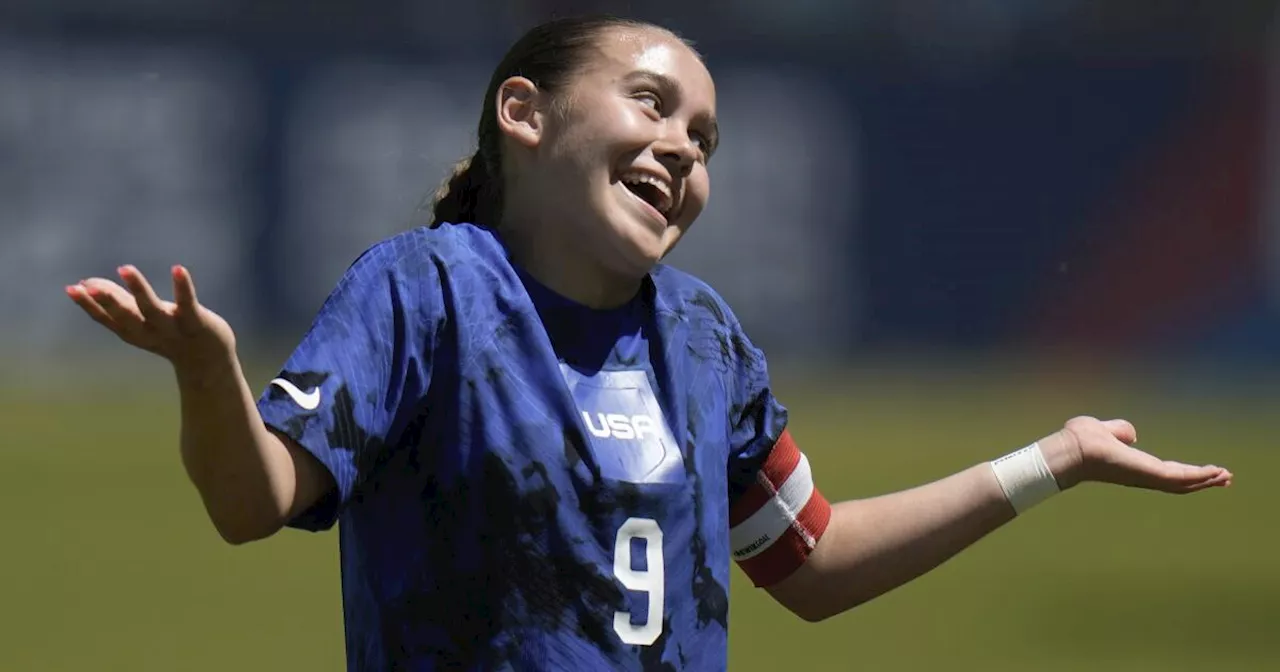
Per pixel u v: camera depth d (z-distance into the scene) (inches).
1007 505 446.3
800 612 455.8
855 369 3821.4
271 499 344.5
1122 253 4037.9
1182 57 4060.0
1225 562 1740.9
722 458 406.6
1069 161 4033.0
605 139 389.1
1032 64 4033.0
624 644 379.9
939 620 1374.3
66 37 3486.7
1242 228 4042.8
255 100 3582.7
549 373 381.4
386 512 379.2
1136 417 3174.2
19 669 1099.9
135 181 3499.0
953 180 3983.8
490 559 374.6
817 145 3905.0
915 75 3971.5
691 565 392.2
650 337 406.9
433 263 379.9
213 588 1449.3
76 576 1499.8
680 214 403.9
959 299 3973.9
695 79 400.5
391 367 371.2
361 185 3629.4
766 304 3848.4
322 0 3614.7
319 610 1349.7
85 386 3120.1
